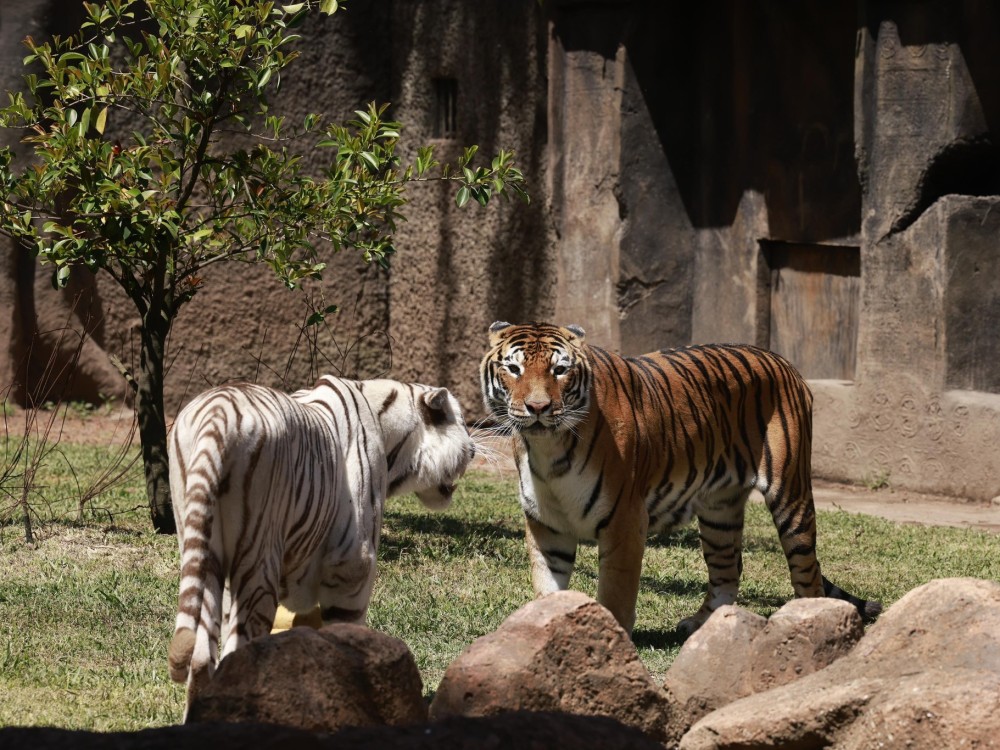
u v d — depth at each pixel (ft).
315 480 18.89
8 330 59.31
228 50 32.37
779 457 27.71
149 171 32.30
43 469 44.47
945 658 16.55
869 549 37.27
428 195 64.44
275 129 33.94
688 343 57.88
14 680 21.26
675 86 56.80
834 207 50.93
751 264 54.39
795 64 52.13
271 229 33.40
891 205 47.96
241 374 63.98
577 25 58.03
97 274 60.85
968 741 14.11
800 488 28.02
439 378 64.44
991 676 14.90
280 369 64.59
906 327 48.16
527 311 61.36
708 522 28.60
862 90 47.78
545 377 23.65
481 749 13.51
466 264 62.85
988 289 46.88
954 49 45.47
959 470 46.65
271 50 32.63
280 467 17.92
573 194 59.21
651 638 26.99
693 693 17.87
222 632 19.20
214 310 63.21
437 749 13.39
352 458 20.01
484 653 16.51
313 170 64.18
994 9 44.93
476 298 62.44
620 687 16.88
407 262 65.98
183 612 16.44
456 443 22.36
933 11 45.93
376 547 20.49
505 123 61.16
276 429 17.89
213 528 17.02
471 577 31.40
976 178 47.80
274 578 17.93
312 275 34.09
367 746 13.29
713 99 56.03
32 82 33.19
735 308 55.36
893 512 44.50
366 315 66.54
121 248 32.40
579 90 58.44
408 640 25.50
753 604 30.50
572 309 59.72
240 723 13.28
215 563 17.07
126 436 56.18
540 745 13.78
